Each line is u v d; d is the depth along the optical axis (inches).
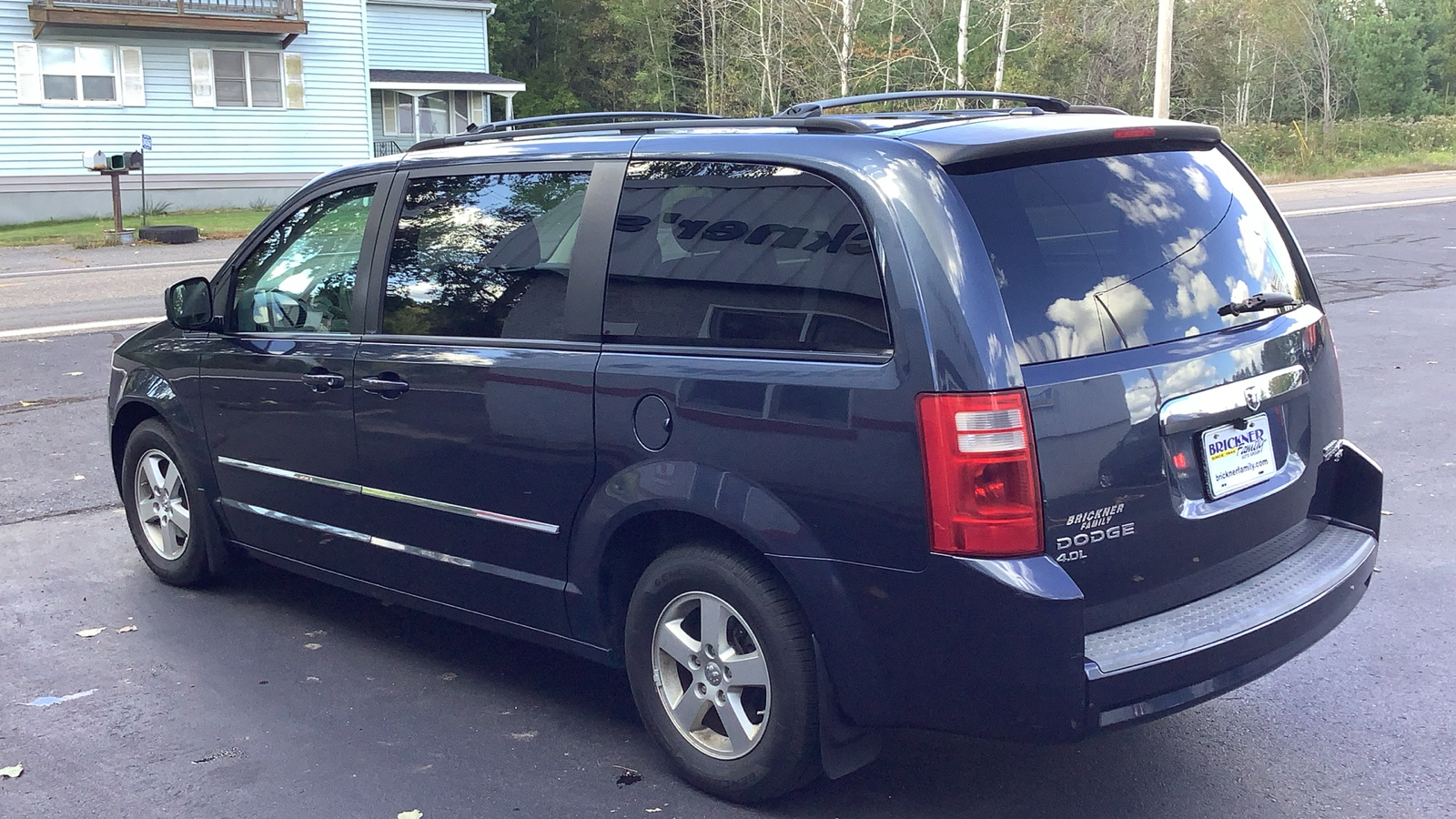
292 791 144.4
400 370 165.9
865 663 126.1
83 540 243.1
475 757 152.8
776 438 128.0
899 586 121.9
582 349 146.8
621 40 2329.0
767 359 130.3
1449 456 280.5
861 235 125.1
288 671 180.5
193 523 208.2
